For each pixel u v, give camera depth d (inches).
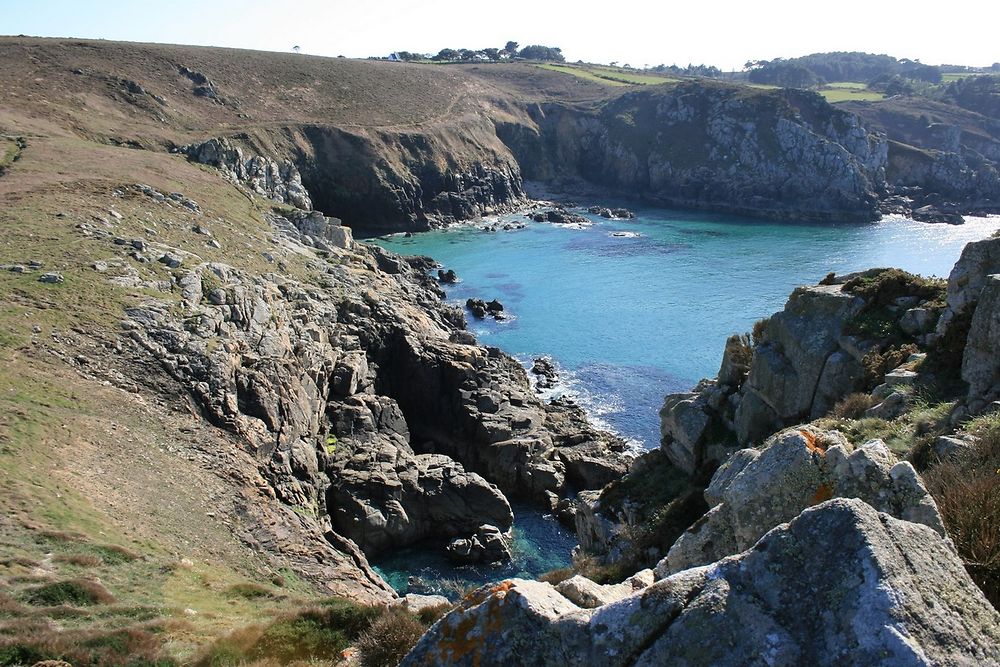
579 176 7190.0
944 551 239.0
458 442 2140.7
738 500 422.3
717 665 222.8
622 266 4042.8
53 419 1219.2
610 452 2049.7
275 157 4517.7
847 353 920.9
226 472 1366.9
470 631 275.9
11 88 3784.5
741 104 6658.5
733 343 1155.3
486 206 5851.4
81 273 1722.4
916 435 621.9
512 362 2566.4
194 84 4972.9
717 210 6215.6
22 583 789.9
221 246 2370.8
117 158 3073.3
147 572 925.8
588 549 1063.6
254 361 1713.8
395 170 5177.2
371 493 1697.8
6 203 2102.6
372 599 1215.6
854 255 4202.8
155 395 1462.8
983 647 211.6
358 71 6471.5
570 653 252.8
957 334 774.5
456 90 7017.7
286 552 1251.8
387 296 2738.7
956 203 6176.2
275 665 645.9
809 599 225.6
